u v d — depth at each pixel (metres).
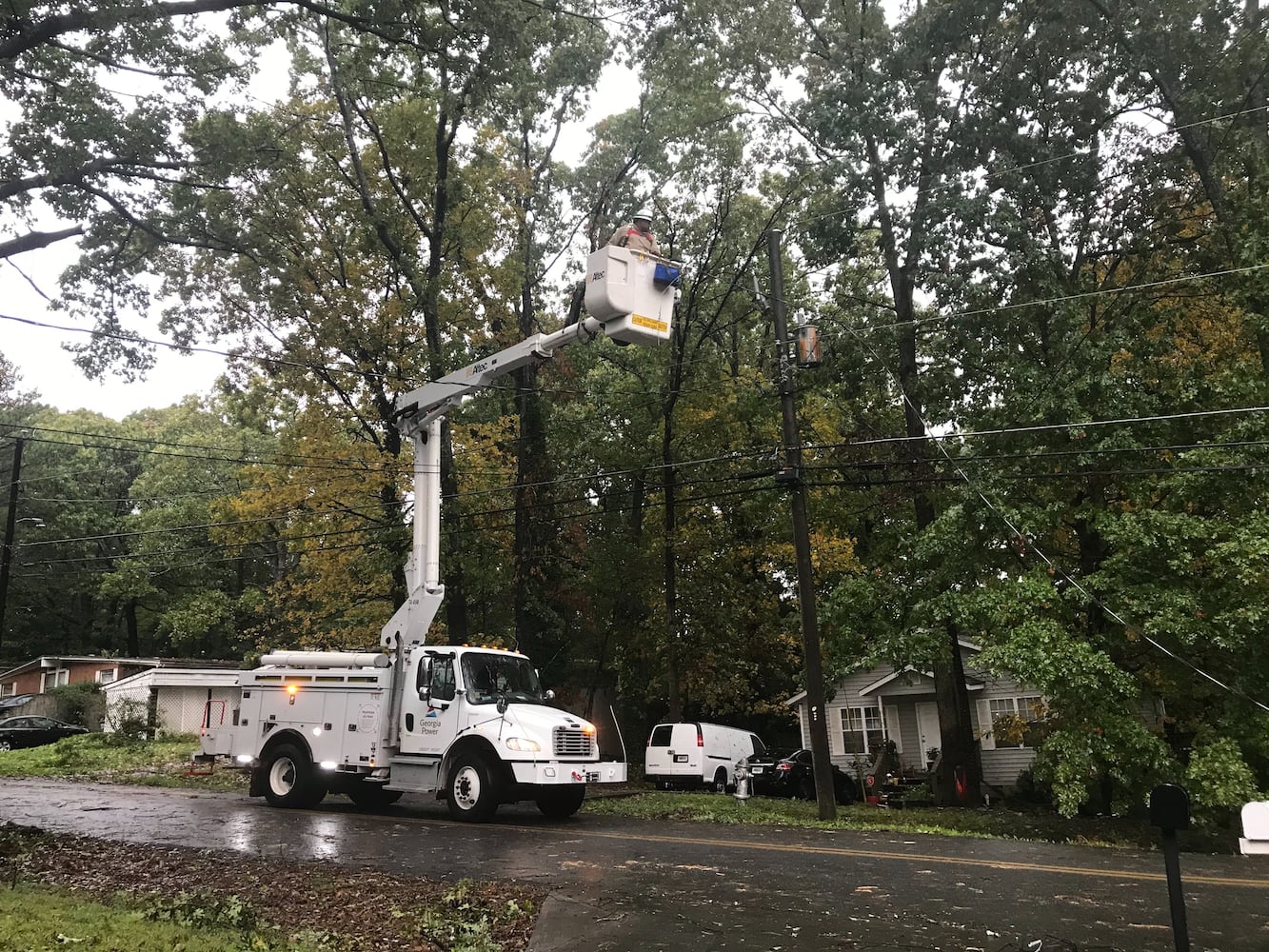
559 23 15.31
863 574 19.30
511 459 26.06
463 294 24.84
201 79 15.33
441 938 6.37
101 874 8.52
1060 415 15.98
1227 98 16.97
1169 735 21.20
